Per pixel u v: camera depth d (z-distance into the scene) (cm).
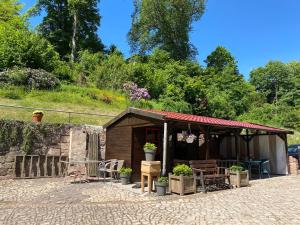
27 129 1223
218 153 1702
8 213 656
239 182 1086
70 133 1332
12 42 2241
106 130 1346
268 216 647
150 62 3375
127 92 2347
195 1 4197
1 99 1650
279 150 1567
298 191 984
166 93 2623
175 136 1330
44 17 3775
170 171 1180
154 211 691
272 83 5609
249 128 1297
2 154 1150
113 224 583
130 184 1098
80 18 3762
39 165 1225
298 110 4206
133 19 4331
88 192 936
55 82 2084
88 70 2841
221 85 3644
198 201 812
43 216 634
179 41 4128
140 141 1199
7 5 3491
